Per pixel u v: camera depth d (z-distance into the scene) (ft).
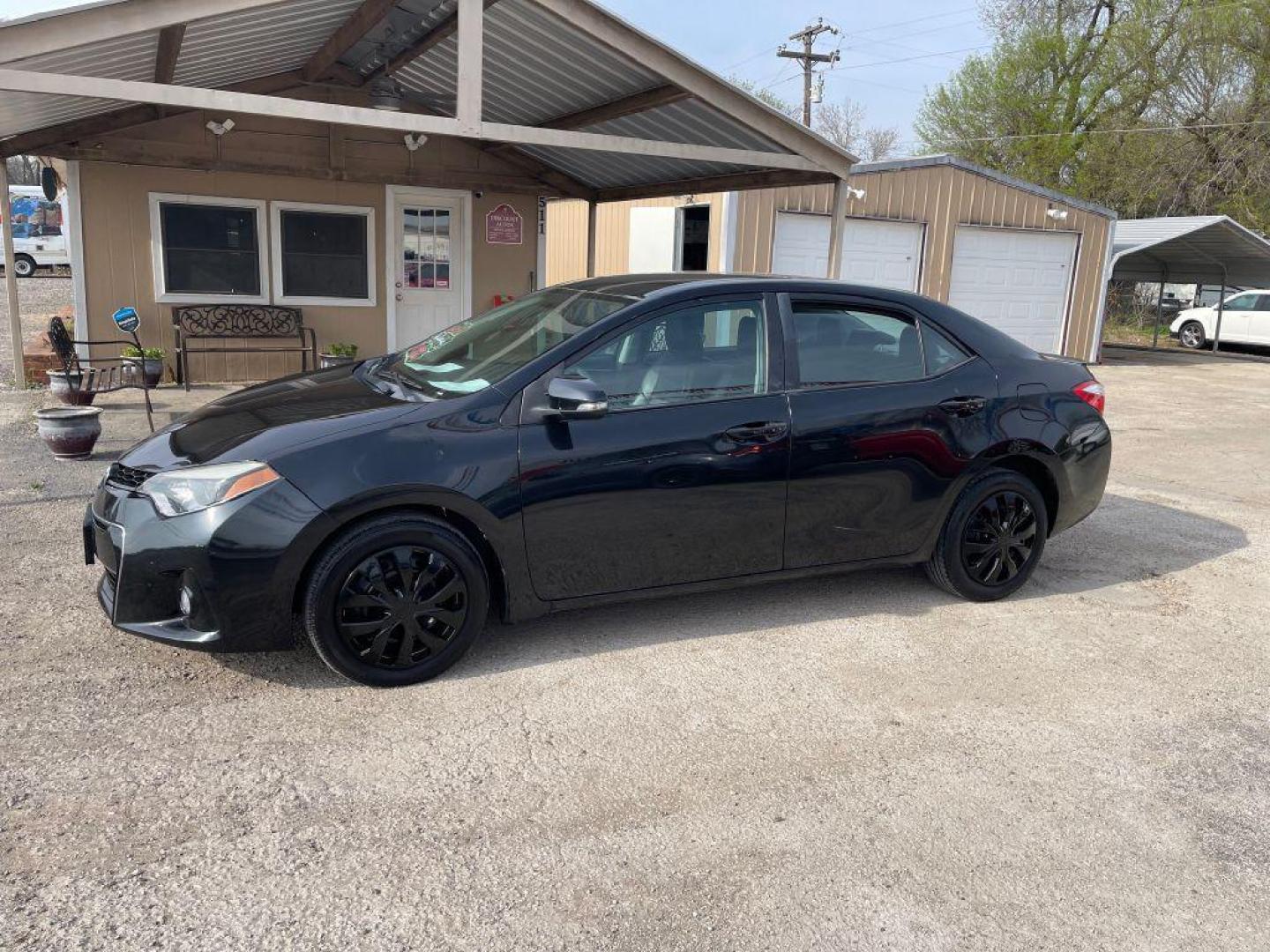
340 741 10.81
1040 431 15.47
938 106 109.09
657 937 8.02
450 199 38.40
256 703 11.59
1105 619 15.57
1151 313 96.99
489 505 12.02
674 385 13.26
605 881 8.71
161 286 34.14
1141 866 9.27
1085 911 8.59
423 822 9.44
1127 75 96.48
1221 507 23.52
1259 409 42.09
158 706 11.43
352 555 11.50
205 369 35.24
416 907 8.25
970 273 55.36
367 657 11.84
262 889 8.38
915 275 53.26
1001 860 9.25
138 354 32.40
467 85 20.44
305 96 34.53
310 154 35.45
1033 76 101.45
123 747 10.51
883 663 13.50
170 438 12.68
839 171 25.70
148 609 11.39
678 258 51.88
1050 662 13.79
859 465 14.23
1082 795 10.43
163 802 9.55
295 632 11.64
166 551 11.11
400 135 36.73
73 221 32.63
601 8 21.76
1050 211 56.90
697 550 13.46
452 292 39.24
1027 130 102.58
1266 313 72.49
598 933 8.04
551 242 63.52
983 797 10.30
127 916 7.96
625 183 36.96
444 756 10.61
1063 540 19.97
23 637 13.15
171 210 33.88
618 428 12.75
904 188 51.57
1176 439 33.65
